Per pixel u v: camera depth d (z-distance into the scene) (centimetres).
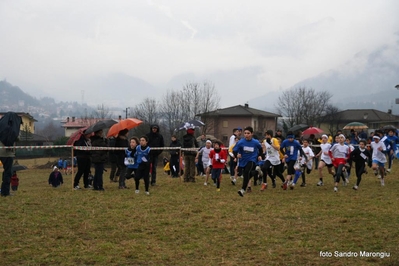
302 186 1565
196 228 877
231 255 712
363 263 668
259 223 912
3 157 1257
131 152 1333
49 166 4128
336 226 888
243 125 7075
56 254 712
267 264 668
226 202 1165
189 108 5306
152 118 5209
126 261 682
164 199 1218
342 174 1578
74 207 1080
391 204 1137
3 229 859
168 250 736
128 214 996
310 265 662
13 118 1259
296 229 864
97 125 1445
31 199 1202
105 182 1869
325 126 7694
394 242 772
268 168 1442
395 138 2064
